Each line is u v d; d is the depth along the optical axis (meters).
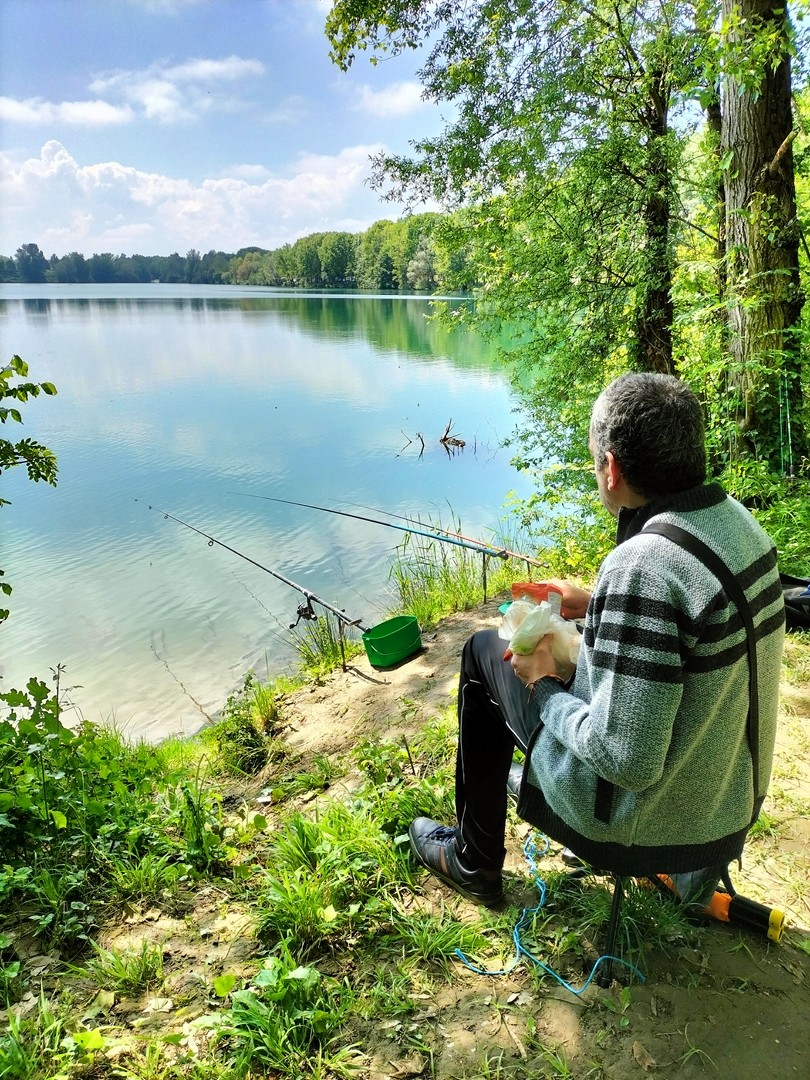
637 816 1.36
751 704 1.32
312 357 33.34
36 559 9.62
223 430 18.09
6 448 3.16
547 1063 1.54
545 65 7.38
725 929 1.84
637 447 1.29
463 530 10.23
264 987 1.73
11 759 2.85
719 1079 1.47
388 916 2.00
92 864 2.38
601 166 7.00
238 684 6.32
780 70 4.67
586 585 5.07
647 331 7.39
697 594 1.21
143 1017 1.73
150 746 4.67
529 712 1.57
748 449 4.94
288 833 2.41
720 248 6.19
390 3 7.82
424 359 32.06
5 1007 1.77
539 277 7.62
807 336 4.77
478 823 1.90
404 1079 1.53
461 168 7.76
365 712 4.08
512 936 1.88
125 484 13.41
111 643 7.17
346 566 9.05
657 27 6.82
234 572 9.07
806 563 3.77
